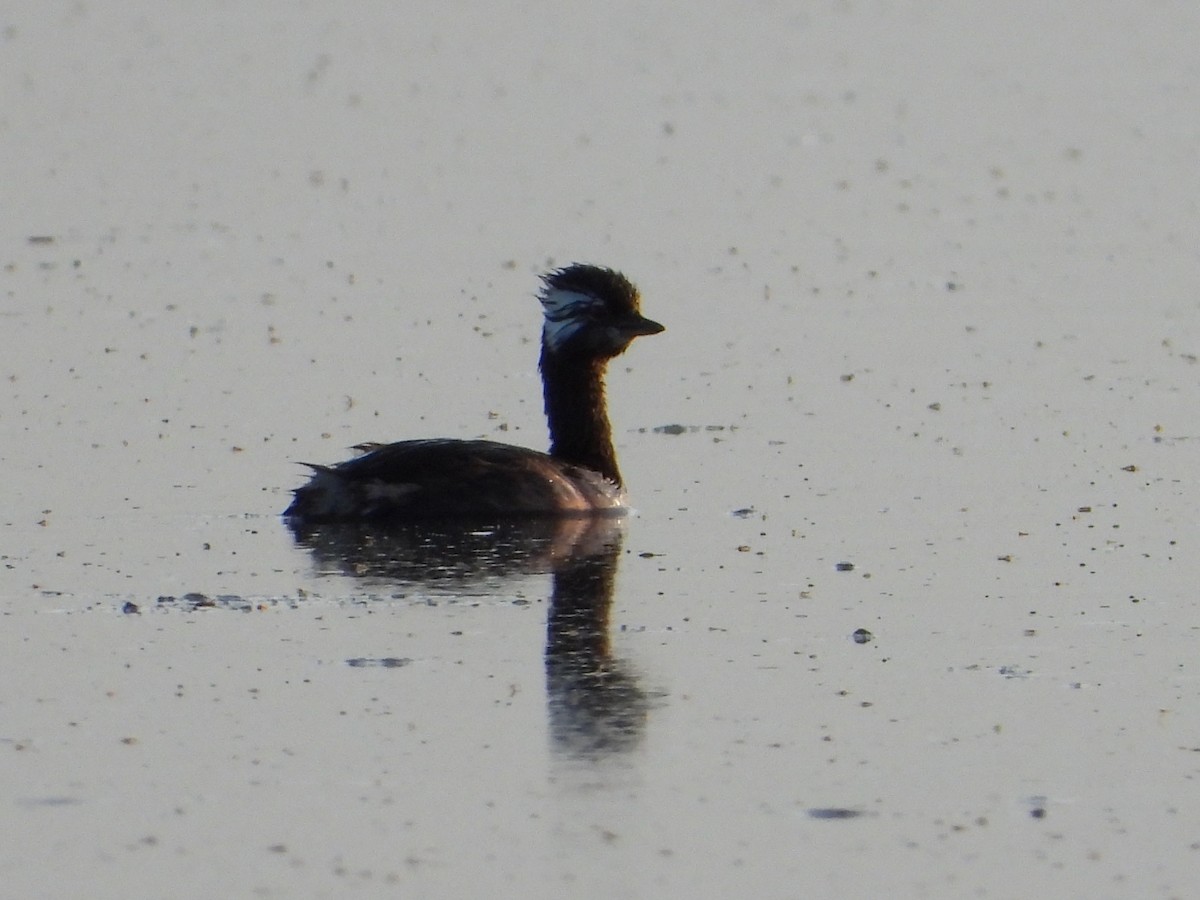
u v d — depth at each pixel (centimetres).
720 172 4050
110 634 1647
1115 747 1393
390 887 1188
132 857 1229
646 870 1210
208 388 2561
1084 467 2183
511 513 2044
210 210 3706
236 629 1661
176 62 5184
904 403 2480
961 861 1222
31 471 2194
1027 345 2759
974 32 5641
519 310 3000
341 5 6016
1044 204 3741
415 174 4031
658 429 2394
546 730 1428
